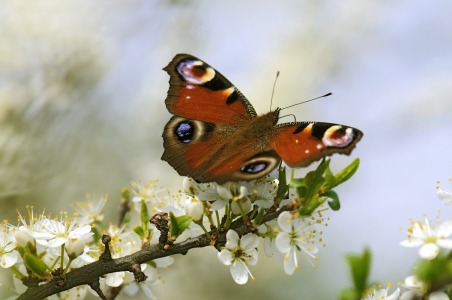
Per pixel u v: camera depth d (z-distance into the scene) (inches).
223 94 28.0
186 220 26.6
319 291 37.3
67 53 37.7
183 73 28.0
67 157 34.4
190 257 35.8
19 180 33.3
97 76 38.0
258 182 26.7
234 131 27.6
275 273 37.8
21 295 26.7
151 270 27.9
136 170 36.8
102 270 26.7
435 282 25.0
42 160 33.9
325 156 26.6
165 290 35.8
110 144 36.8
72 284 26.7
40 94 35.7
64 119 35.7
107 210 33.7
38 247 27.4
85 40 38.4
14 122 34.3
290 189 27.4
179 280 36.0
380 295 26.4
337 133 26.7
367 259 25.0
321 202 26.2
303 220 26.4
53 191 33.8
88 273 26.7
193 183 26.8
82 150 35.4
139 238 27.3
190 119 27.8
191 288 36.1
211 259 36.4
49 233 26.9
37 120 34.7
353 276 25.0
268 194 26.6
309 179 26.2
